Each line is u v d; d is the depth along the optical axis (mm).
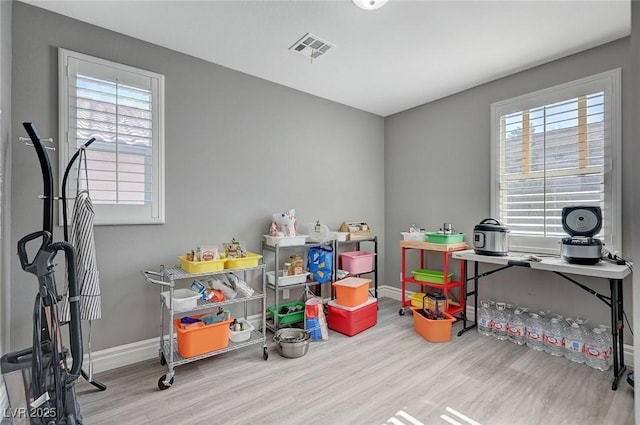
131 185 2367
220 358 2473
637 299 1571
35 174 2035
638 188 1564
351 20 2188
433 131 3688
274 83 3195
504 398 1940
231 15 2135
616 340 2072
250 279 3037
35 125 2035
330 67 2877
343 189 3809
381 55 2650
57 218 2107
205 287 2402
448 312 3148
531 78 2873
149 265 2467
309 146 3484
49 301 1540
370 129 4094
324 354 2539
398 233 4082
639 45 1543
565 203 2666
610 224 2414
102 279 2273
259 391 2021
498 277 3092
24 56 1999
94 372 2229
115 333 2330
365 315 3047
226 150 2873
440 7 2035
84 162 1979
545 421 1728
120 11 2092
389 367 2326
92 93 2217
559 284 2688
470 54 2633
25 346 1996
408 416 1777
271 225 3148
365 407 1859
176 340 2496
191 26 2264
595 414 1781
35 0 1973
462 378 2170
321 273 3182
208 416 1780
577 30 2273
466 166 3379
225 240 2869
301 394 1990
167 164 2545
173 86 2576
